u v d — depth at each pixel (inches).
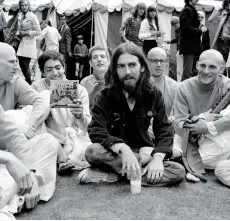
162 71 168.4
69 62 427.8
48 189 111.3
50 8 426.3
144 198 110.7
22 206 101.2
